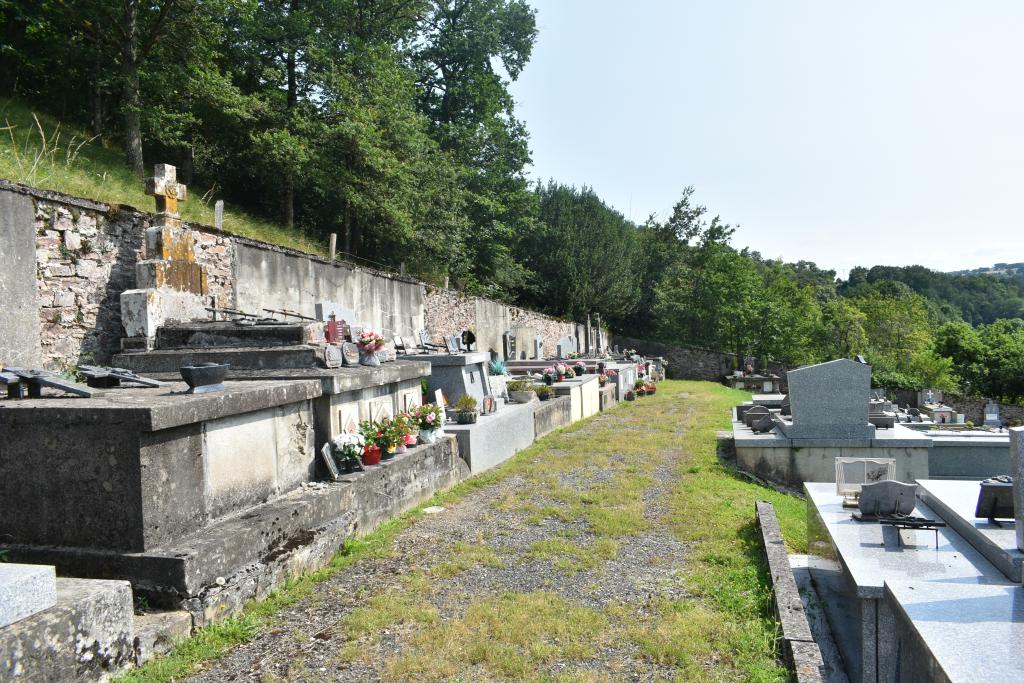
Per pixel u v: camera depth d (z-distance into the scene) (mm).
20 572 3359
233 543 5008
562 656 4359
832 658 4664
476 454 10641
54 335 8281
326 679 4027
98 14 15938
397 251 24562
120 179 14945
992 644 3162
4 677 3086
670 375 44656
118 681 3766
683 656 4320
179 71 17422
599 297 41219
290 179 20328
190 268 9648
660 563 6277
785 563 5711
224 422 5582
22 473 4824
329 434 7398
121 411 4621
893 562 4480
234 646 4473
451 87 31344
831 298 86250
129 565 4551
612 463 11680
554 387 18250
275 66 22219
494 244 31250
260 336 8438
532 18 33688
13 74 16719
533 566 6164
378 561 6305
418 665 4184
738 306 44625
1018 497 4227
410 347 17078
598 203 43406
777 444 12086
